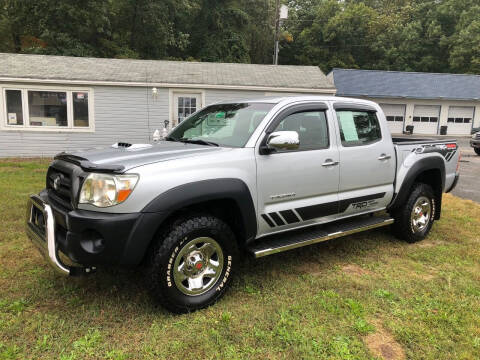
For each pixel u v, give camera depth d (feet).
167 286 9.15
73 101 41.70
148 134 43.80
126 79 42.01
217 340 8.55
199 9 110.83
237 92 44.55
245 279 11.64
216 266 10.11
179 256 9.32
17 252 13.15
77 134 42.39
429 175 16.52
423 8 160.86
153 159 9.36
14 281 11.03
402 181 14.48
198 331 8.88
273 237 11.76
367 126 13.82
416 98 99.76
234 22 117.39
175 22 110.22
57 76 40.24
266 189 10.73
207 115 13.35
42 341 8.32
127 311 9.62
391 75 108.99
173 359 7.94
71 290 10.59
